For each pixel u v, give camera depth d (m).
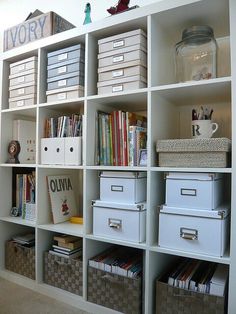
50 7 2.16
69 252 1.57
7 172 1.90
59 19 1.71
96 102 1.53
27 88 1.74
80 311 1.43
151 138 1.28
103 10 1.88
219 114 1.51
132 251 1.62
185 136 1.60
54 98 1.61
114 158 1.45
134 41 1.34
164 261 1.40
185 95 1.36
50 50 1.71
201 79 1.30
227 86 1.19
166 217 1.24
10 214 1.90
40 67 1.67
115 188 1.40
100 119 1.51
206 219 1.15
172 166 1.24
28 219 1.78
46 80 1.70
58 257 1.59
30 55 1.79
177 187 1.24
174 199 1.24
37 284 1.63
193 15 1.28
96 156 1.51
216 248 1.13
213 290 1.16
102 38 1.53
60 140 1.58
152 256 1.28
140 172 1.38
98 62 1.47
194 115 1.33
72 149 1.53
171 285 1.23
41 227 1.63
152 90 1.27
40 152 1.67
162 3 1.24
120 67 1.37
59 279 1.58
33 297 1.57
